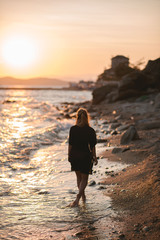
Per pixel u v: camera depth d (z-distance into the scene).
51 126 15.27
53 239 3.27
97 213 4.08
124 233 3.36
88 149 4.66
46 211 4.22
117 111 24.55
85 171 4.62
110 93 36.69
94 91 38.41
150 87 32.91
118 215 3.94
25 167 7.29
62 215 4.05
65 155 8.96
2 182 5.90
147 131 11.76
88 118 4.80
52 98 74.94
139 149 8.27
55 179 6.24
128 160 7.31
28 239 3.27
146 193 4.51
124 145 9.52
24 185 5.75
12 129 13.98
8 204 4.54
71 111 28.11
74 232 3.47
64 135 13.55
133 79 32.25
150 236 3.18
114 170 6.58
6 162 7.67
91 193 5.09
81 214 4.07
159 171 5.30
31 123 17.19
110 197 4.76
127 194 4.72
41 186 5.69
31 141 10.95
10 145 9.90
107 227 3.58
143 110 22.53
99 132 13.73
